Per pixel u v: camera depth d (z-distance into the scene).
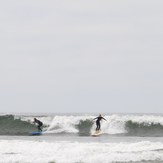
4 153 88.19
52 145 97.31
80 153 88.06
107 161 83.25
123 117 164.50
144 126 162.62
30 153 88.12
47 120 168.88
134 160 85.19
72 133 151.12
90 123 163.62
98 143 102.56
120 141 117.06
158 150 94.62
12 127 166.88
